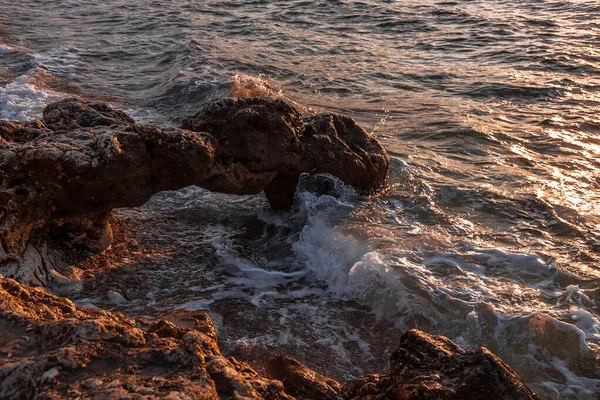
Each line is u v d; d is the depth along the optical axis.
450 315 6.01
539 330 5.73
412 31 19.19
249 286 6.81
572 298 6.23
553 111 12.14
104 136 6.48
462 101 12.91
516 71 14.73
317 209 7.99
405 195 8.55
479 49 16.91
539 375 5.34
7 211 6.09
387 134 11.12
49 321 3.58
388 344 5.84
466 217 8.03
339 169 8.12
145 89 13.97
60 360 3.24
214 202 8.73
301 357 5.62
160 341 3.54
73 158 6.22
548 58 15.53
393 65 15.71
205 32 19.08
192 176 6.91
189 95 13.16
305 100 13.09
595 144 10.51
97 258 7.11
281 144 7.69
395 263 6.72
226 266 7.16
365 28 19.67
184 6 22.92
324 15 21.42
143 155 6.63
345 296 6.67
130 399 3.00
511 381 3.58
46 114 7.25
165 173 6.81
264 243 7.75
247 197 8.87
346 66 15.67
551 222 7.84
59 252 6.86
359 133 8.55
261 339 5.88
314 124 8.28
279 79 14.62
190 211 8.47
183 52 16.33
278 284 6.89
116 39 18.36
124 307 6.29
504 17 20.27
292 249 7.58
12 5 23.41
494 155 10.10
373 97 13.35
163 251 7.42
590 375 5.30
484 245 7.27
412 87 13.99
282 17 21.14
